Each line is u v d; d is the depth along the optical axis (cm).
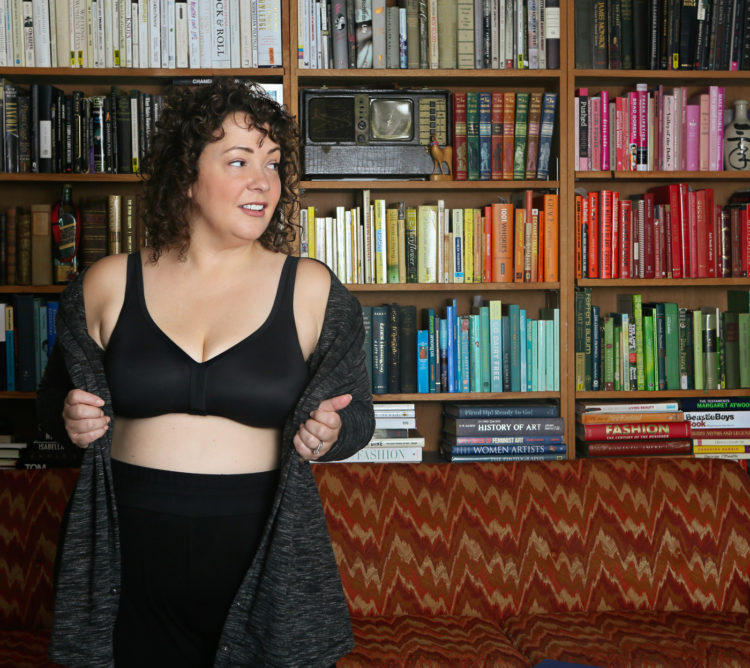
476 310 282
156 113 268
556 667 168
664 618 222
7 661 194
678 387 280
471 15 274
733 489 240
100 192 294
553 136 281
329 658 131
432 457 290
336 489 236
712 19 279
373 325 275
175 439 132
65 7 265
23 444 269
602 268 277
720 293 309
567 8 274
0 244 271
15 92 267
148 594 130
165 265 140
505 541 232
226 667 129
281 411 134
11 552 223
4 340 269
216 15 267
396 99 274
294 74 269
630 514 235
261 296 138
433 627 217
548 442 274
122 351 133
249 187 134
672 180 304
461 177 277
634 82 292
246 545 132
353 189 287
